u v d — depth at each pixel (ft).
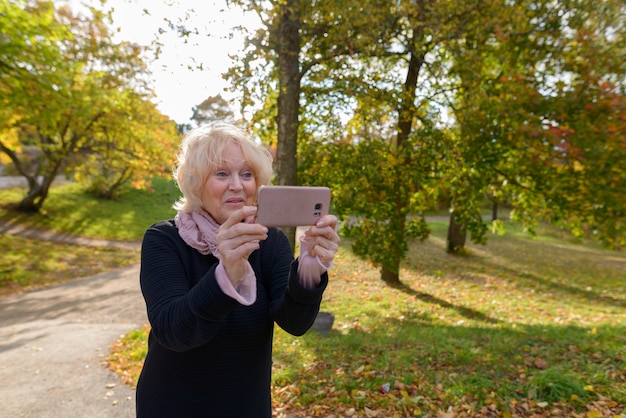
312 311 4.43
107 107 47.34
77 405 14.17
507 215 108.37
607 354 15.97
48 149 68.08
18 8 32.48
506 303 34.24
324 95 29.63
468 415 12.23
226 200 4.57
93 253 57.67
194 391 4.34
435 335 20.43
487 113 27.73
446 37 26.50
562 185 27.27
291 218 4.22
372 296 34.76
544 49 27.50
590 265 56.59
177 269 4.40
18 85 33.99
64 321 28.40
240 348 4.47
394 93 27.76
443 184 31.37
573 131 25.03
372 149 28.12
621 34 27.86
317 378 14.89
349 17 23.29
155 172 74.08
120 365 17.85
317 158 29.30
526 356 16.44
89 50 46.24
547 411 12.24
